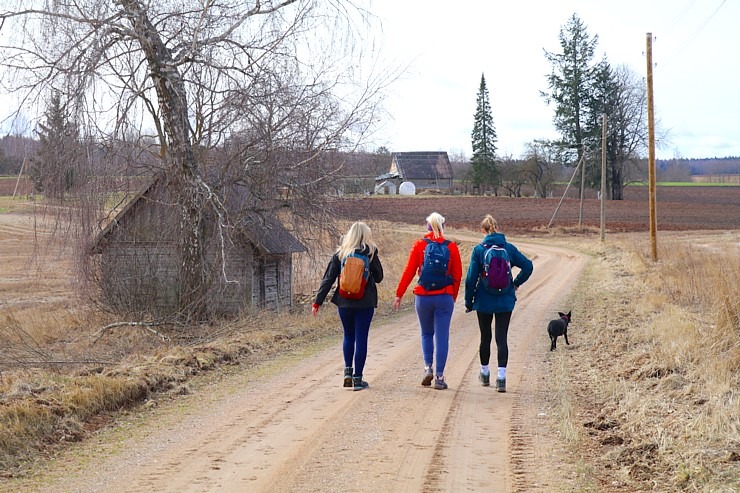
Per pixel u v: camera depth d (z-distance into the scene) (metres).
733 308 10.66
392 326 15.11
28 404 7.05
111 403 7.89
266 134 16.39
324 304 20.47
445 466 5.78
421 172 117.56
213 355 10.78
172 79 15.46
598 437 6.72
